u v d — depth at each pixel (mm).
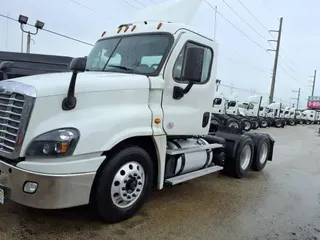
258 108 29547
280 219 4520
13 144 3143
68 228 3613
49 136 3107
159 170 4234
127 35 4727
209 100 5105
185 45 4438
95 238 3443
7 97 3324
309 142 16312
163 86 4176
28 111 3102
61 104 3262
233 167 6492
